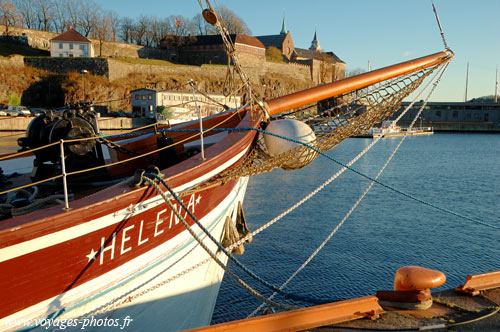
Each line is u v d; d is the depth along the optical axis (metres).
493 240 21.59
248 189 33.75
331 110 8.50
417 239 21.50
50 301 4.11
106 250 4.47
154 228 5.01
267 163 6.73
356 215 26.02
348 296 15.05
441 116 131.75
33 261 3.84
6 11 91.56
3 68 75.94
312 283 15.93
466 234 22.58
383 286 15.93
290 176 40.78
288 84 118.88
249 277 16.12
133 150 6.69
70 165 5.39
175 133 7.65
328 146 7.95
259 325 4.01
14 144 28.12
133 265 4.88
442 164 54.16
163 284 5.17
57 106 79.31
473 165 53.38
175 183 5.05
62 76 81.12
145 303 5.19
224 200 6.94
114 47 101.62
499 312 4.51
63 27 104.12
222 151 6.07
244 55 109.62
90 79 82.19
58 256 4.02
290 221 24.23
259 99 8.28
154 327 5.48
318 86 8.48
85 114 5.80
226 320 13.14
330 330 4.10
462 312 4.52
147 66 91.62
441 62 9.24
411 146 81.00
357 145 82.19
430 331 4.14
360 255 18.91
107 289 4.62
